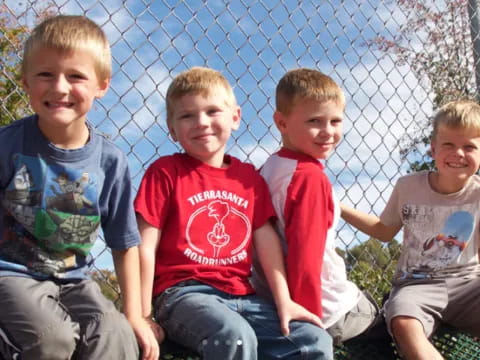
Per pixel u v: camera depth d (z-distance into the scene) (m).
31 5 1.81
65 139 1.56
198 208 1.73
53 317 1.42
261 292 1.80
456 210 2.07
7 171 1.52
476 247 2.06
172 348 1.64
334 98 1.90
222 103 1.79
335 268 1.83
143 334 1.54
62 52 1.50
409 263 2.07
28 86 1.53
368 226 2.15
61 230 1.54
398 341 1.87
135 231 1.63
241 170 1.82
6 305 1.43
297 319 1.65
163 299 1.66
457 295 1.98
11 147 1.53
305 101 1.88
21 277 1.49
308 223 1.75
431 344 1.87
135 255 1.63
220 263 1.71
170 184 1.74
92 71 1.54
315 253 1.73
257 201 1.80
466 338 2.05
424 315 1.90
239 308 1.66
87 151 1.57
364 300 1.90
